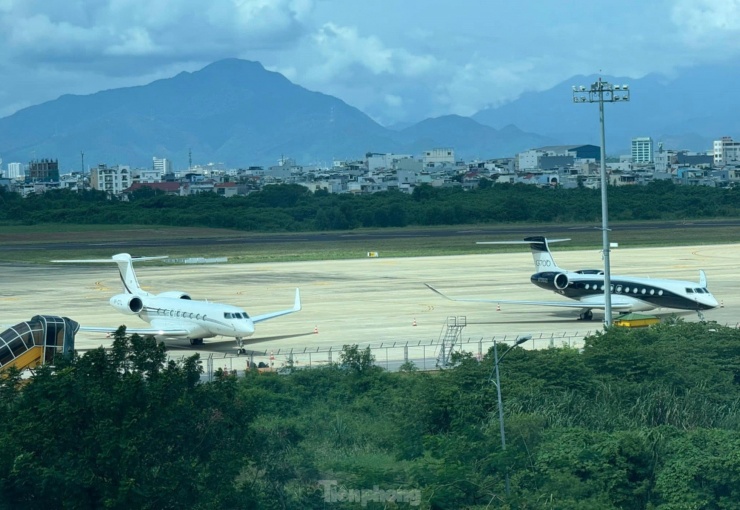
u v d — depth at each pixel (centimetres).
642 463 8294
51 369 6538
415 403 9938
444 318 17375
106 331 14088
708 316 17050
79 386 6331
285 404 10538
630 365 10962
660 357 11056
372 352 13912
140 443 6075
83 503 5972
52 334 11456
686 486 7838
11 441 6009
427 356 13525
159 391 6425
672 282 16838
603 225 14038
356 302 19912
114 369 6706
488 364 10981
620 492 7925
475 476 7388
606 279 14050
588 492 7788
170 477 6078
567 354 11269
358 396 11100
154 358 7012
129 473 6050
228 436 6844
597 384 10581
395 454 8869
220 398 6938
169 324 14562
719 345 11812
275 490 7550
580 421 9744
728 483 7862
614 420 9794
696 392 10456
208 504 6116
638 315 16138
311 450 9012
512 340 14712
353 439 9619
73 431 6216
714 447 8288
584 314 16950
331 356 13525
